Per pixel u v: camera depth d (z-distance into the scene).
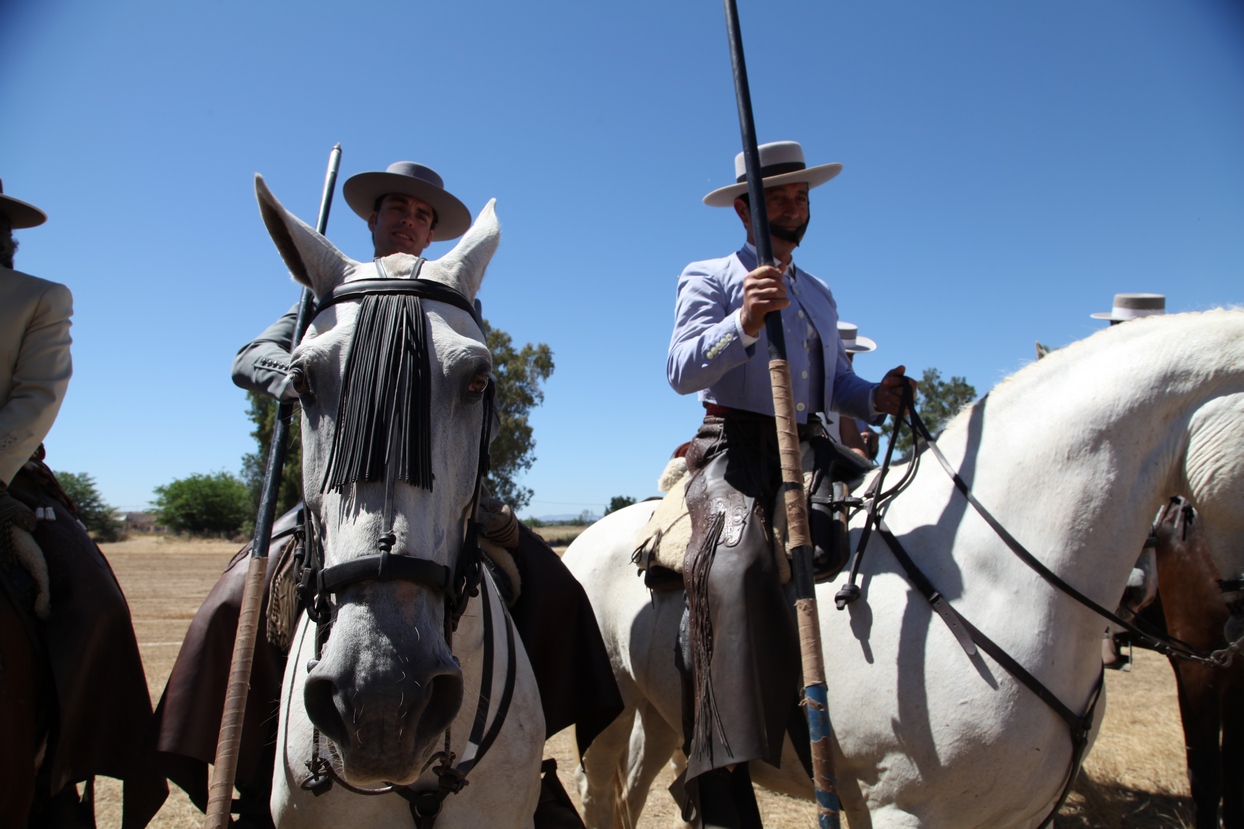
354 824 1.95
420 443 1.62
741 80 2.31
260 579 2.06
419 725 1.55
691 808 2.92
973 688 2.15
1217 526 2.16
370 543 1.55
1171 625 3.56
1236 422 2.08
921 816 2.21
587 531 3.82
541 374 31.86
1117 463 2.19
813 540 2.47
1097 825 4.51
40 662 2.40
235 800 2.34
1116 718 6.49
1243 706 3.39
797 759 2.52
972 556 2.29
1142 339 2.25
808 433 2.76
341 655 1.46
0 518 2.36
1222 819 3.65
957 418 2.59
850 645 2.36
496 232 2.13
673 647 2.91
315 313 1.91
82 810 2.62
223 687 2.32
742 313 2.33
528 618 2.70
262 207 1.97
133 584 19.61
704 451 2.81
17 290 2.47
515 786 2.13
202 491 62.22
